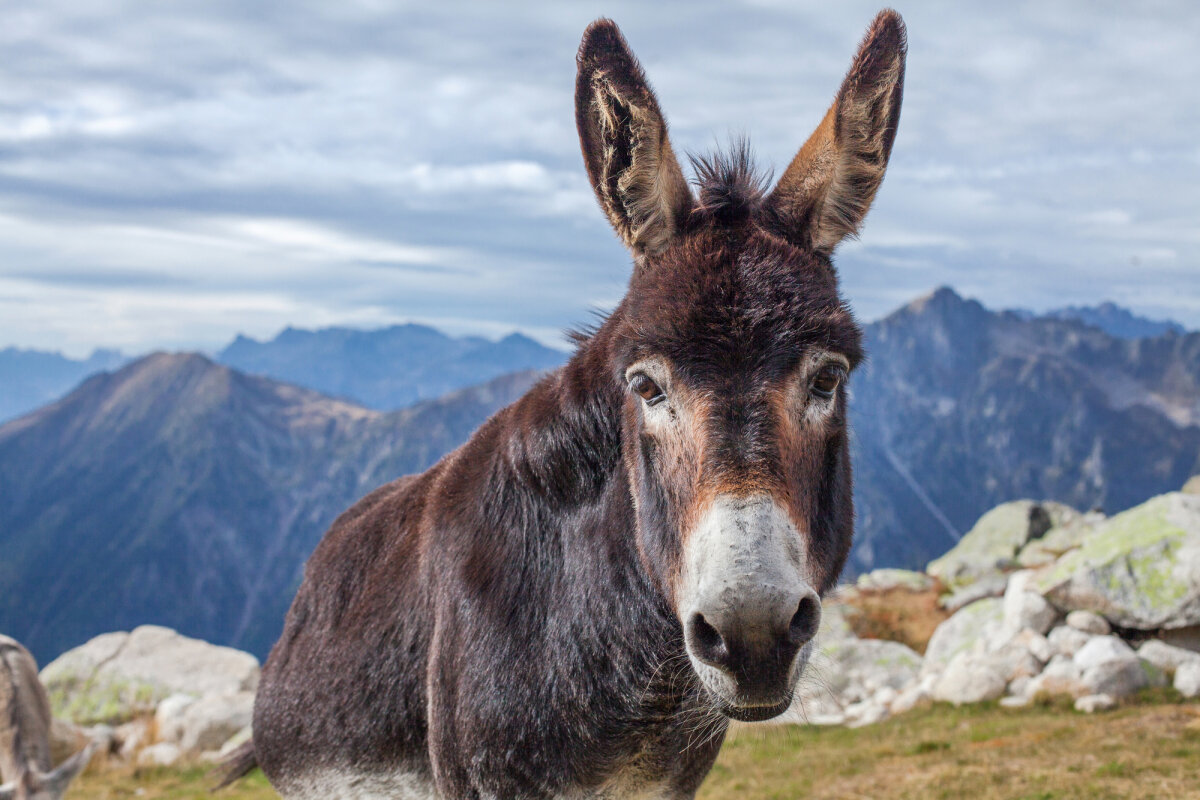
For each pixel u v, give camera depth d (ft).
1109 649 34.42
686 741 10.03
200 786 37.83
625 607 9.30
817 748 33.22
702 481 7.43
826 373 8.13
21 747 25.31
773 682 7.04
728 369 7.67
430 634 11.16
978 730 31.32
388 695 11.60
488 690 9.77
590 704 9.48
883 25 9.04
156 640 57.31
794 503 7.45
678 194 9.16
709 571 7.04
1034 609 38.83
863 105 9.10
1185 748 25.14
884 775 27.14
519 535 10.23
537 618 9.86
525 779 9.65
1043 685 34.94
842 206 9.37
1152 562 37.86
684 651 9.27
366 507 15.29
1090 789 22.12
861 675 43.29
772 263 8.30
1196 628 36.37
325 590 13.89
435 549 11.23
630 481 9.07
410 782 11.70
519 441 10.50
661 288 8.23
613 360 8.71
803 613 7.23
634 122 8.89
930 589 62.75
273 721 13.78
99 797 37.06
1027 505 74.54
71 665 54.39
